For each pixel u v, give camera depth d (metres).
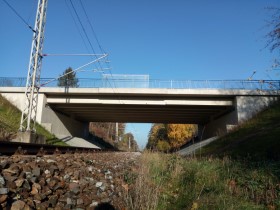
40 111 42.03
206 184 9.38
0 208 4.27
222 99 43.16
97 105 45.81
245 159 15.18
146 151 20.75
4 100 40.06
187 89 41.88
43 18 28.55
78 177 7.56
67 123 53.56
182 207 7.13
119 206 6.60
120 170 11.59
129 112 51.97
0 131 25.73
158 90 41.94
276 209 7.41
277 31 16.69
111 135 115.19
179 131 78.75
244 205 7.42
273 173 10.54
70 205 5.55
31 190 5.41
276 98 41.19
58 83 42.88
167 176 10.80
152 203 6.63
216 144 35.38
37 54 27.45
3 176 5.28
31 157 8.38
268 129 28.41
